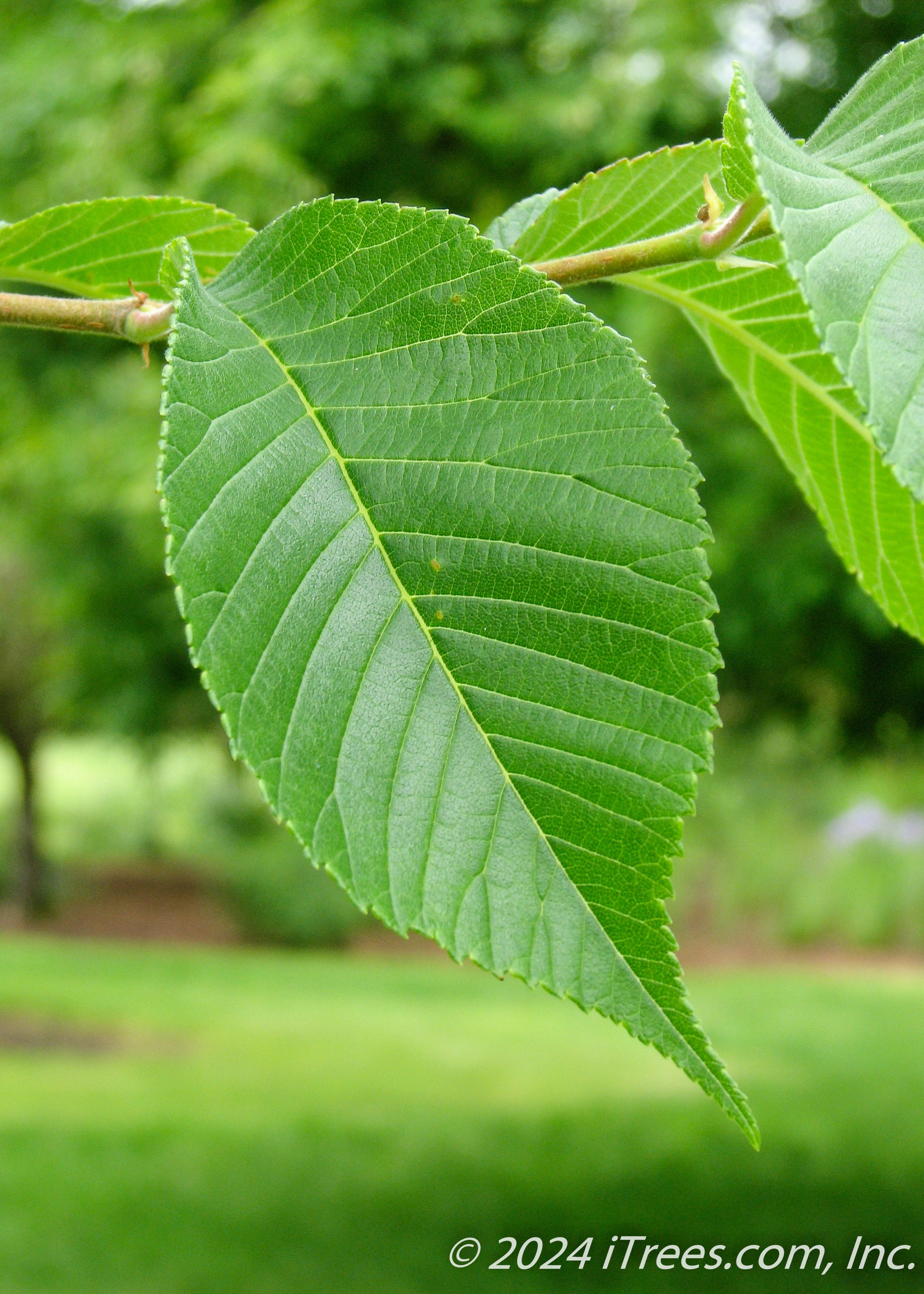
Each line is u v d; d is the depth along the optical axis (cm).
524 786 66
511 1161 960
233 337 72
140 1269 739
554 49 775
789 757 2077
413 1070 1220
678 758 66
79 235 108
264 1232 802
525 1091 1154
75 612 1137
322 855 64
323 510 69
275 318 73
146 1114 1048
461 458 70
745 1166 945
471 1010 1498
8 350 874
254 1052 1270
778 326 105
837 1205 863
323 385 71
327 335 72
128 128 773
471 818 66
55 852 2719
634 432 69
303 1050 1284
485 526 69
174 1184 887
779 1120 1052
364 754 66
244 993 1560
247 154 666
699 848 2023
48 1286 704
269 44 689
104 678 1251
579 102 706
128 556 1090
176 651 1193
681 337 683
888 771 2153
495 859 65
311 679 66
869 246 60
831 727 906
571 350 71
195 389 69
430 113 693
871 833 1948
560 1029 1404
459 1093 1146
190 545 66
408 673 68
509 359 71
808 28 721
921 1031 1355
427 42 709
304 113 696
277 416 70
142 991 1541
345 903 1975
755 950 1789
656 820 65
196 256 111
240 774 2520
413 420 71
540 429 70
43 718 2056
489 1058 1269
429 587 69
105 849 2788
